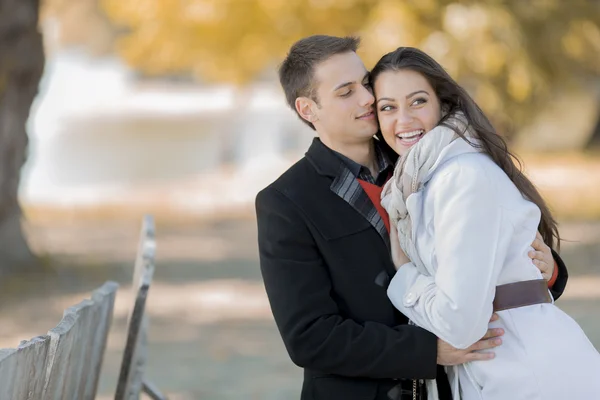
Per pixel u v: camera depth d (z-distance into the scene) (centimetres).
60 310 1237
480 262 343
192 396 828
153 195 2786
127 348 399
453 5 1988
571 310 1138
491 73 1983
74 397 372
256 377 895
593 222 2034
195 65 2773
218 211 2448
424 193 363
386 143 396
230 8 2330
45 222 2216
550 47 2180
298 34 2223
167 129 3981
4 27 1435
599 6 2227
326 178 374
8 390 272
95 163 3506
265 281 370
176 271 1562
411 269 363
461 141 362
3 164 1493
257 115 3991
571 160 3594
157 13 2448
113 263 1625
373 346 353
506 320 358
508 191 360
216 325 1147
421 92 372
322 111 379
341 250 367
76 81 4281
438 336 349
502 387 354
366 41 1950
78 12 4072
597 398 355
